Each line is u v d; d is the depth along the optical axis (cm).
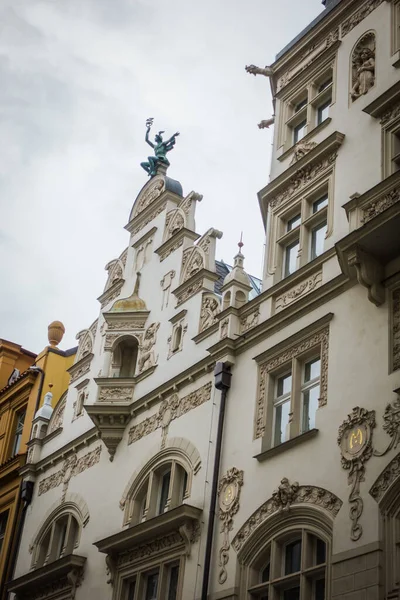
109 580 2512
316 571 1859
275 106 2766
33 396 3578
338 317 2083
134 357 2938
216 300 2581
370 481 1803
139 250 3156
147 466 2575
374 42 2405
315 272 2242
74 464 2989
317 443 1984
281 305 2319
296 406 2123
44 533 2988
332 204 2284
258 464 2142
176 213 3002
